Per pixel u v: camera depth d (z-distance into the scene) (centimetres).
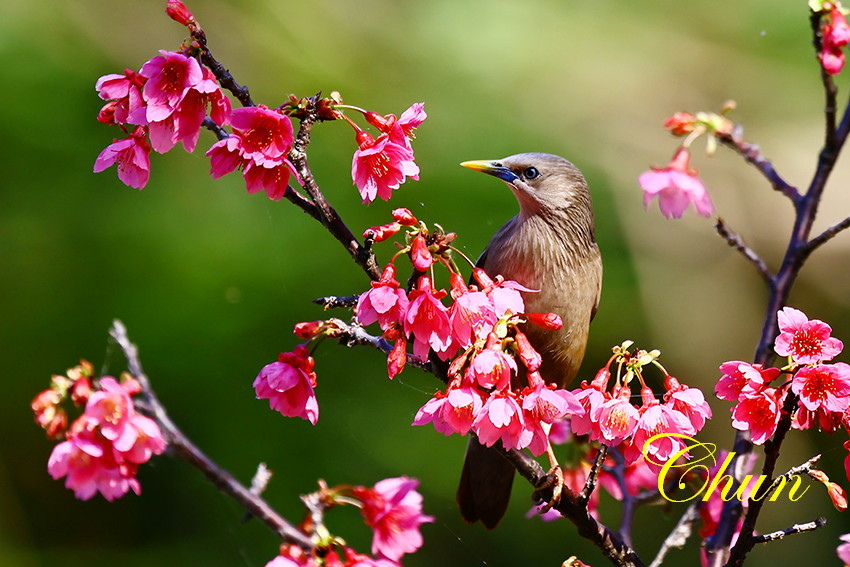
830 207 1473
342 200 1180
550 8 1518
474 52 1420
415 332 431
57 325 1114
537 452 435
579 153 1423
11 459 1112
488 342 428
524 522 1132
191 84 411
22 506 1109
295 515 1067
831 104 464
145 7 1330
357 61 1391
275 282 1130
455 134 1338
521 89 1417
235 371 1093
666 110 1522
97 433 418
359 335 459
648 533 1117
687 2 1606
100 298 1121
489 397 425
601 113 1470
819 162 487
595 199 1393
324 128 1232
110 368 1102
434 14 1443
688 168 434
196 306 1110
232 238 1154
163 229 1151
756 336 1372
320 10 1420
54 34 1255
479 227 1180
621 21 1567
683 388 452
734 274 1402
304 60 1377
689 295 1363
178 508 1092
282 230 1164
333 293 1132
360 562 408
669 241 1400
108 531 1102
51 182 1169
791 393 440
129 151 456
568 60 1480
